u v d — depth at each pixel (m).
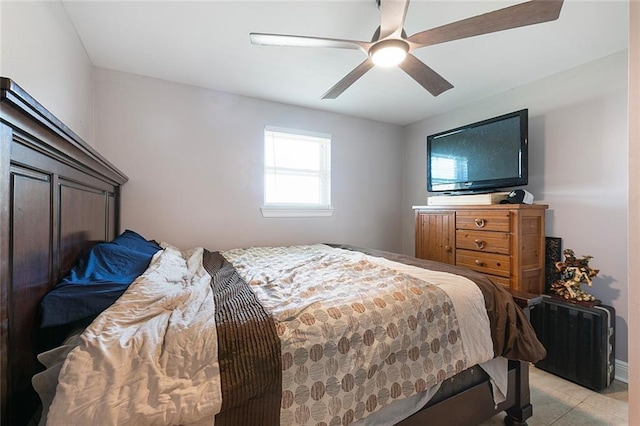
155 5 1.55
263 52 2.02
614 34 1.76
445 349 1.19
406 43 1.37
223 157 2.71
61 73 1.55
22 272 0.77
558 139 2.26
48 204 0.93
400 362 1.09
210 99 2.64
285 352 0.90
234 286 1.37
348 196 3.41
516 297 1.42
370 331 1.06
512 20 1.18
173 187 2.52
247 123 2.81
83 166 1.26
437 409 1.19
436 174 2.97
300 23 1.70
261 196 2.89
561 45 1.89
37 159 0.84
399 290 1.26
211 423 0.76
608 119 1.99
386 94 2.74
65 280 1.02
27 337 0.80
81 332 0.87
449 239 2.58
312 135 3.15
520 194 2.22
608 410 1.59
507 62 2.12
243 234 2.82
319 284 1.38
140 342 0.79
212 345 0.84
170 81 2.48
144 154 2.41
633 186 0.56
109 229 1.96
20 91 0.60
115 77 2.30
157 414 0.69
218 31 1.78
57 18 1.49
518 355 1.29
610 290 1.98
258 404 0.83
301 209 3.10
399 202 3.75
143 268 1.38
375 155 3.58
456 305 1.26
